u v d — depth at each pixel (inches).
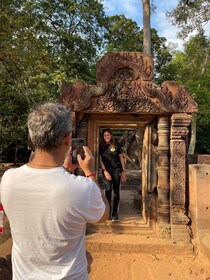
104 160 207.0
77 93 180.5
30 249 50.4
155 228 187.0
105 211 55.9
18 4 302.4
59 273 50.4
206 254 155.9
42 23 515.2
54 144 52.5
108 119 195.6
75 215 49.8
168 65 821.2
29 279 49.7
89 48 610.2
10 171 55.6
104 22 621.6
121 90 180.2
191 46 669.3
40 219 49.5
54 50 584.4
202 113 592.4
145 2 423.5
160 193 184.4
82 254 54.2
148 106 179.5
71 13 592.4
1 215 105.8
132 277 143.5
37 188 50.3
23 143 711.1
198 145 829.8
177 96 178.1
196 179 171.8
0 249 130.4
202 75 637.3
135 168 466.0
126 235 183.6
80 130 190.2
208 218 169.8
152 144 194.2
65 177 51.4
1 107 556.4
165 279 141.5
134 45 707.4
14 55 260.4
